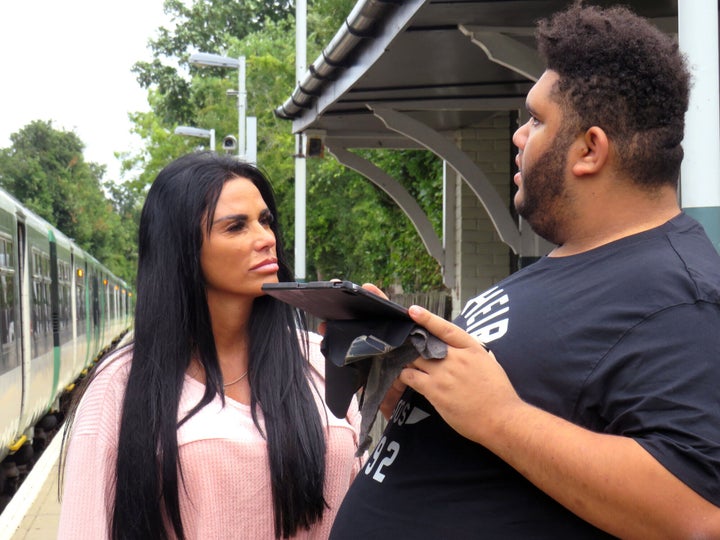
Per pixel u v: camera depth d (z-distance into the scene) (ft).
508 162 35.68
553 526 6.11
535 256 28.99
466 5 18.04
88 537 8.20
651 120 6.35
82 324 75.10
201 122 135.03
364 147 38.22
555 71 6.64
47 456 39.70
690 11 11.07
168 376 8.48
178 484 8.30
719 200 10.92
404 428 6.82
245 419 8.66
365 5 19.58
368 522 6.75
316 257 88.84
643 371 5.77
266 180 9.09
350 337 6.60
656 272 6.00
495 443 5.91
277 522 8.51
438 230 48.21
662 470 5.43
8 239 35.78
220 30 180.75
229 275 8.68
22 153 221.66
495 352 6.42
